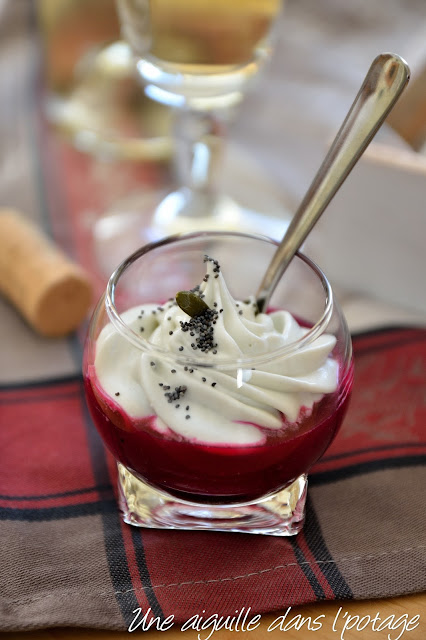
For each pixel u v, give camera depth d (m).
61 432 0.37
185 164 0.50
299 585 0.32
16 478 0.35
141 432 0.31
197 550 0.33
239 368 0.30
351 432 0.37
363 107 0.31
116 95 0.51
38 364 0.40
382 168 0.39
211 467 0.31
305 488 0.34
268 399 0.31
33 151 0.52
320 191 0.32
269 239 0.34
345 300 0.43
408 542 0.33
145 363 0.31
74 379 0.39
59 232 0.46
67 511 0.34
